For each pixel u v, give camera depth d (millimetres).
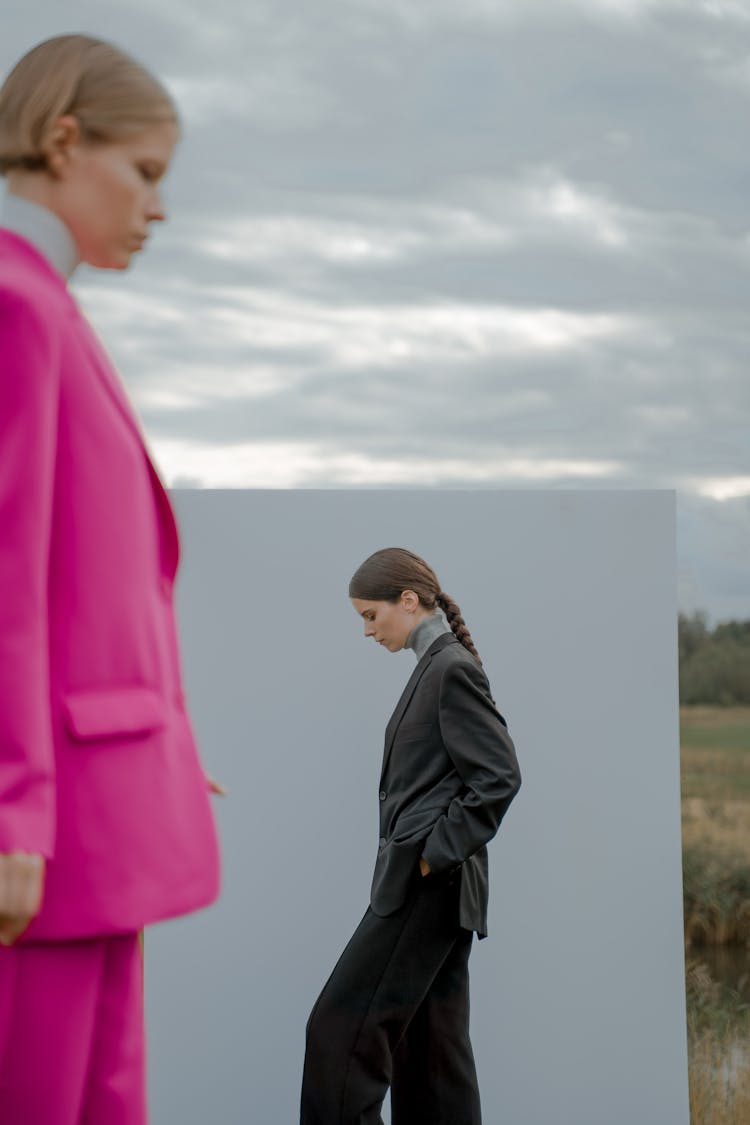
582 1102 3971
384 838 3486
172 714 1623
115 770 1518
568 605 3990
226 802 3920
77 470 1513
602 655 3996
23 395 1440
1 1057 1532
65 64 1575
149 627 1575
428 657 3514
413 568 3596
